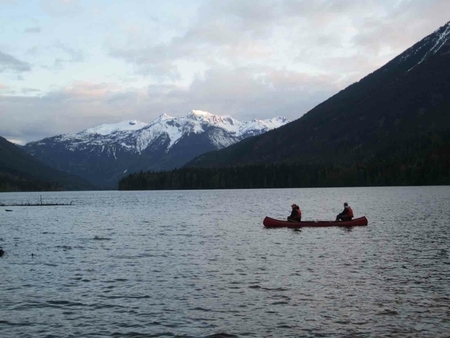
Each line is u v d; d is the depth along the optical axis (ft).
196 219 230.48
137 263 109.29
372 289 81.35
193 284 87.30
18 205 411.13
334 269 97.91
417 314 68.28
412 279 88.07
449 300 74.43
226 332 62.95
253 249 126.82
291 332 62.54
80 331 64.23
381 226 172.04
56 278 94.12
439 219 192.85
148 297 79.15
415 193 429.79
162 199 497.05
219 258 113.80
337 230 164.35
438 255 111.55
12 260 115.44
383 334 61.36
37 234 177.27
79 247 137.39
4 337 62.34
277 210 287.48
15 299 78.89
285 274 94.02
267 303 74.59
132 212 297.53
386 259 107.86
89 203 453.58
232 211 284.20
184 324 66.13
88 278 93.76
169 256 118.32
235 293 80.53
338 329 63.21
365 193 478.18
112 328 65.16
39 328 65.46
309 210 274.98
